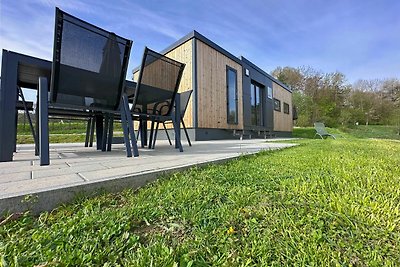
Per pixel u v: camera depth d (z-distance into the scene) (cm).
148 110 227
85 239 69
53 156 211
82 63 170
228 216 86
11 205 82
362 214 84
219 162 183
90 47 172
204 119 591
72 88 170
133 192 114
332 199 99
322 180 129
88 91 179
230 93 704
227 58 697
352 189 112
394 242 69
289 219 83
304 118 1927
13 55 169
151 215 87
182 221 84
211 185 121
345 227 77
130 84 246
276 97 1084
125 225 78
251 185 123
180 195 105
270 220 83
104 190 107
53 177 113
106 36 177
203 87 591
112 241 70
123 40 187
